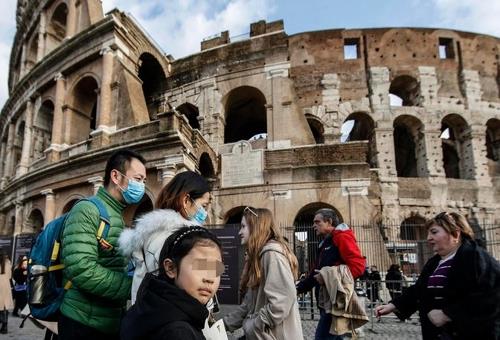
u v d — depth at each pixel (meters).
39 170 24.98
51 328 4.39
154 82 31.97
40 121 29.72
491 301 3.90
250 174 25.33
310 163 24.53
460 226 4.50
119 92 23.42
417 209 29.95
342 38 34.09
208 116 28.47
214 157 25.97
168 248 2.53
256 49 28.44
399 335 12.27
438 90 33.44
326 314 6.17
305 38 34.22
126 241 3.54
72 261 3.49
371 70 33.19
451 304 4.11
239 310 4.70
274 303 3.96
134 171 4.27
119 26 24.22
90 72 25.22
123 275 3.77
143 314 2.22
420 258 24.73
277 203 24.33
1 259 12.33
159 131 20.14
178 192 3.89
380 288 17.97
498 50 35.53
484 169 31.83
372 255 22.23
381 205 29.67
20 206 27.75
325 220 6.74
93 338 3.61
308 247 22.97
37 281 3.86
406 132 37.41
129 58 25.11
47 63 27.83
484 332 3.85
